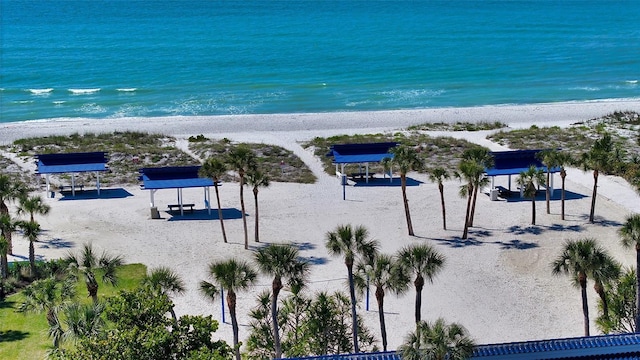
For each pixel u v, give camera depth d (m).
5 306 46.16
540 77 145.00
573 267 38.22
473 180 58.19
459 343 29.47
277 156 82.75
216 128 102.44
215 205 67.12
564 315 45.38
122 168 78.69
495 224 61.28
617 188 70.06
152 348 29.41
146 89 133.50
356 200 68.25
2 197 56.72
